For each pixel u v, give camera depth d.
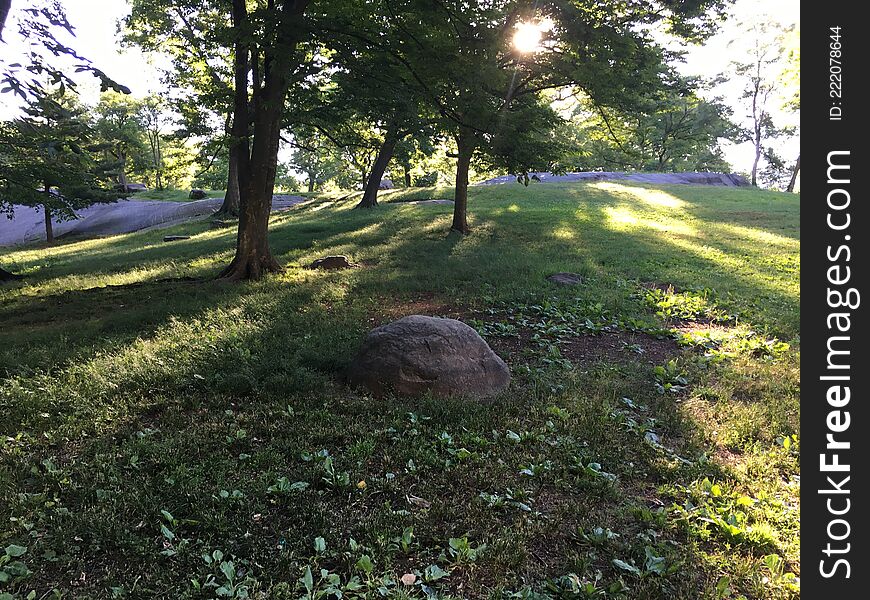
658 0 13.04
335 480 3.61
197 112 18.97
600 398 5.07
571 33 11.65
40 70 6.40
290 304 8.30
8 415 4.55
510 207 21.94
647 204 24.19
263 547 3.00
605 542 3.13
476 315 8.02
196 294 9.57
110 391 5.00
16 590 2.69
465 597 2.72
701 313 8.42
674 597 2.75
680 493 3.65
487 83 9.20
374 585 2.71
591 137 18.41
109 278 12.33
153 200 41.03
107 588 2.71
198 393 5.04
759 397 5.32
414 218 19.36
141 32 19.19
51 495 3.47
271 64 10.03
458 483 3.67
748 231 18.11
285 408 4.74
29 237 31.83
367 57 9.74
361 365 5.25
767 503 3.55
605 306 8.52
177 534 3.12
